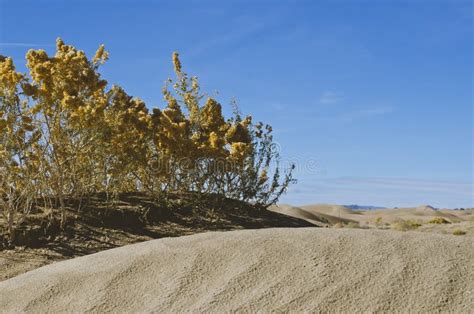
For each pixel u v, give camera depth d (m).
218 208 15.30
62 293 6.46
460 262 5.84
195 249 6.94
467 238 6.71
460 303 5.10
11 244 11.11
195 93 15.89
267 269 6.16
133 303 5.98
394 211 50.62
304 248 6.54
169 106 15.80
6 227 11.45
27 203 11.41
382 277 5.68
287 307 5.40
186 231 13.28
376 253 6.21
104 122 12.27
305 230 7.33
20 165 11.22
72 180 12.85
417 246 6.34
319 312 5.26
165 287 6.15
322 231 7.21
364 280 5.66
